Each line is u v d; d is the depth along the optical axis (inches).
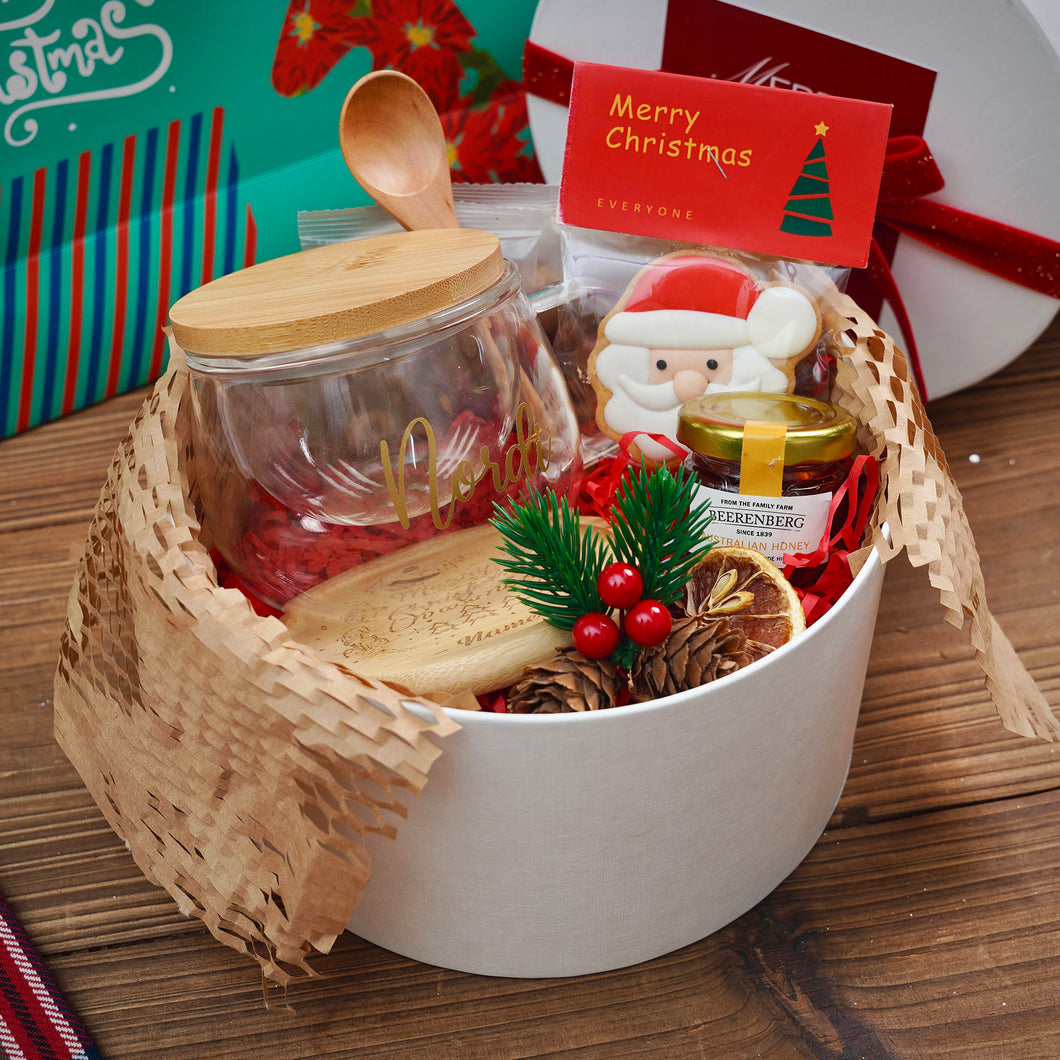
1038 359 31.0
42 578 26.9
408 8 29.1
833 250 23.7
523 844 20.6
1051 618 25.5
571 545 21.3
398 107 24.0
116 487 22.5
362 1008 21.5
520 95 30.6
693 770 20.5
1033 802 23.3
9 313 28.4
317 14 28.7
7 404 29.2
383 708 19.7
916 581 26.5
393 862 21.1
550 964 21.6
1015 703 21.9
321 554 22.1
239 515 22.2
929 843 22.8
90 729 22.4
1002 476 28.1
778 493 22.6
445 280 21.3
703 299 23.9
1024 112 25.7
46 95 27.5
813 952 21.8
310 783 20.0
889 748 24.0
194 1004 21.7
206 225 29.3
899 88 26.0
